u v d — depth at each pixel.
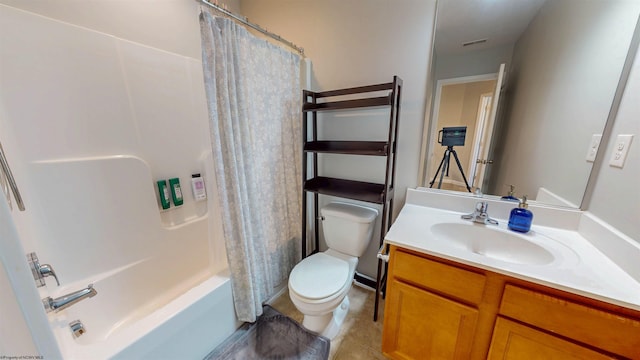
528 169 1.13
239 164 1.22
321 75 1.68
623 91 0.84
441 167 1.36
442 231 1.17
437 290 0.94
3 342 0.41
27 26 1.00
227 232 1.21
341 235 1.54
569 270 0.76
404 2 1.31
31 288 0.49
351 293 1.72
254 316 1.36
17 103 1.00
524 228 1.04
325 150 1.48
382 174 1.57
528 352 0.80
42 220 1.08
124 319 1.33
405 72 1.37
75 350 0.82
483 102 1.19
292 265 1.81
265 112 1.42
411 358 1.08
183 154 1.62
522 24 1.06
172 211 1.59
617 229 0.81
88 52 1.18
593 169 0.96
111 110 1.28
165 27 1.51
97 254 1.26
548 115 1.06
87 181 1.21
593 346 0.69
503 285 0.81
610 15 0.87
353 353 1.25
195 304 1.10
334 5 1.53
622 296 0.64
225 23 1.10
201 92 1.67
